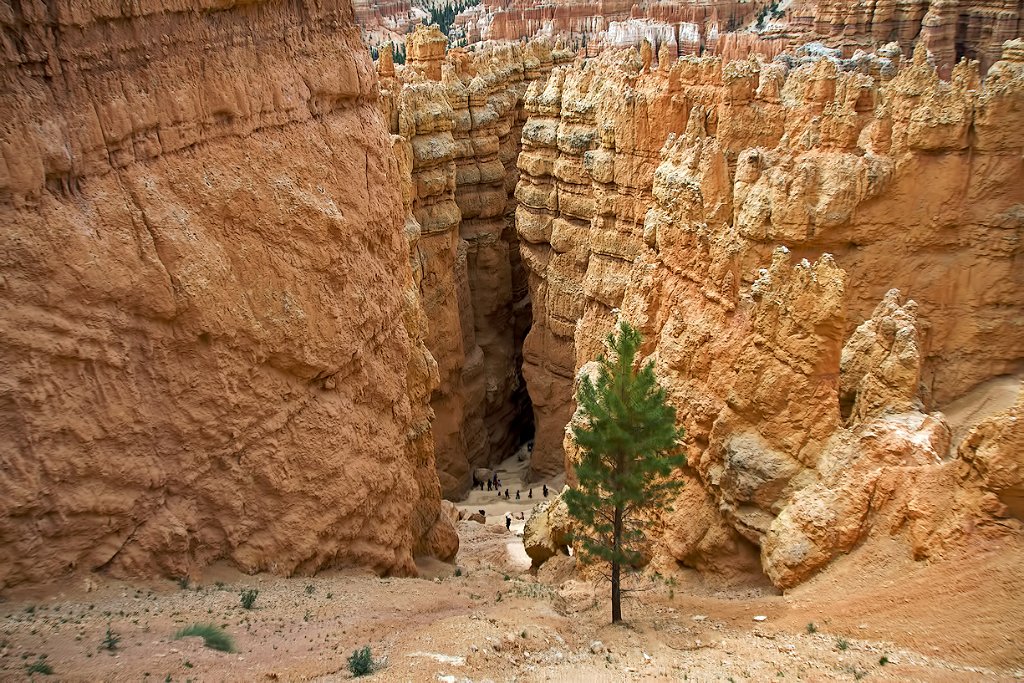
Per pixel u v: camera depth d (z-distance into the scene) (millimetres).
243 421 19078
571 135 52062
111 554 16250
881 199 32250
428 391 30734
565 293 54312
